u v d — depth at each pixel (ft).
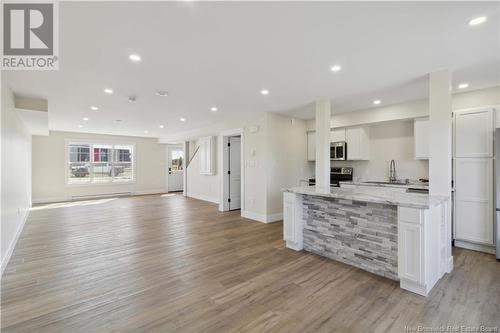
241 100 13.60
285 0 5.31
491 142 10.76
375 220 9.08
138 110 16.01
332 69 9.24
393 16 5.94
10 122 11.07
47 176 25.45
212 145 24.64
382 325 6.08
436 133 9.39
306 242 11.54
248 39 7.03
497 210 10.14
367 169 17.53
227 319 6.36
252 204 17.89
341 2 5.38
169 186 34.17
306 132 19.40
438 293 7.53
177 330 5.93
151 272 9.10
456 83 10.67
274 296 7.46
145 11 5.67
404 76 9.96
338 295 7.50
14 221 12.03
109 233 14.14
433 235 7.84
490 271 9.06
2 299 7.25
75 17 5.89
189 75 9.76
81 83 10.54
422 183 14.42
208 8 5.60
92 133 27.86
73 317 6.41
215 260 10.25
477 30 6.57
